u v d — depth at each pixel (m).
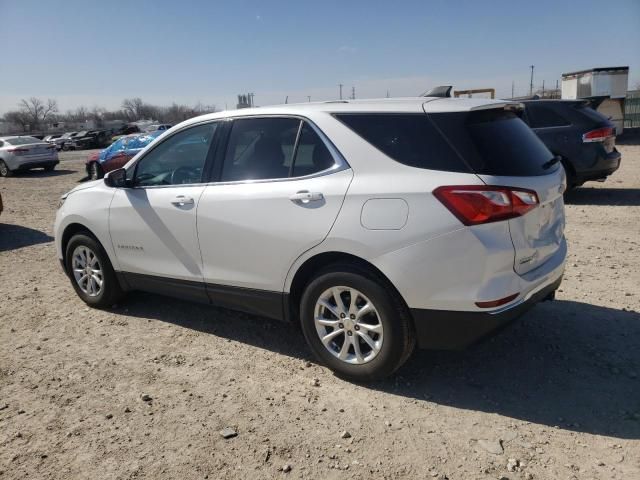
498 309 3.11
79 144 47.88
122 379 3.82
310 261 3.62
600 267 5.83
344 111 3.60
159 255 4.46
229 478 2.76
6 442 3.12
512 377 3.67
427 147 3.26
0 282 6.30
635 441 2.94
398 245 3.20
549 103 9.45
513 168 3.23
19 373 3.96
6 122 94.56
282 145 3.80
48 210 11.80
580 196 10.34
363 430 3.12
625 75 20.91
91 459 2.94
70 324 4.88
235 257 3.95
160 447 3.02
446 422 3.18
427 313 3.22
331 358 3.65
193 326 4.72
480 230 3.05
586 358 3.87
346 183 3.41
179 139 4.41
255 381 3.73
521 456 2.85
